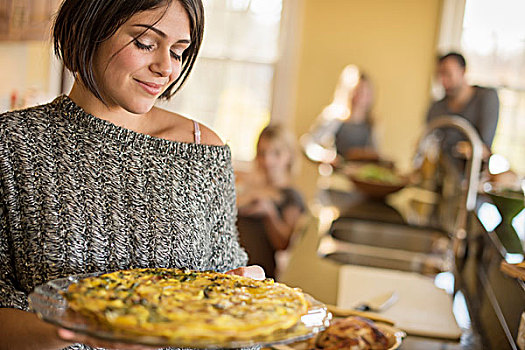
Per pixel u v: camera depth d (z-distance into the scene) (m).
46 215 1.16
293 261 2.25
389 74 6.05
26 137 1.16
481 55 5.78
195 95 6.19
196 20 1.12
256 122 6.21
